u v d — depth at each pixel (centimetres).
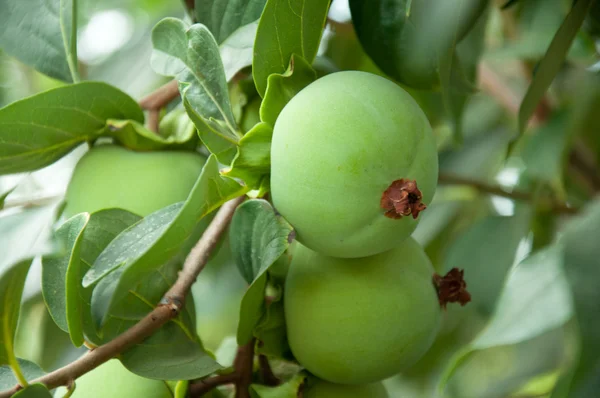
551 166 68
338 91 53
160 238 51
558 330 71
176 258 57
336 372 57
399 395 74
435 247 79
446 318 72
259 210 55
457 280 59
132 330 54
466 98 66
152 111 61
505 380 73
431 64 59
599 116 72
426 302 57
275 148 54
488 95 82
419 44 58
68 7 63
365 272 57
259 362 58
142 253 51
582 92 70
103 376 57
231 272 73
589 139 73
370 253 54
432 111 73
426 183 54
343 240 54
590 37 69
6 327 52
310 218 53
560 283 59
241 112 59
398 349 57
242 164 54
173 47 57
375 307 56
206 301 75
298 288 57
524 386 72
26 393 52
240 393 58
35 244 50
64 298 55
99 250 56
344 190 53
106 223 56
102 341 55
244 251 56
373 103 53
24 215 52
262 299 56
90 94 60
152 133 60
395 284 57
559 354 72
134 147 61
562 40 59
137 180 59
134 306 56
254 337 58
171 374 54
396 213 53
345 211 53
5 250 52
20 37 64
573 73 71
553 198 72
